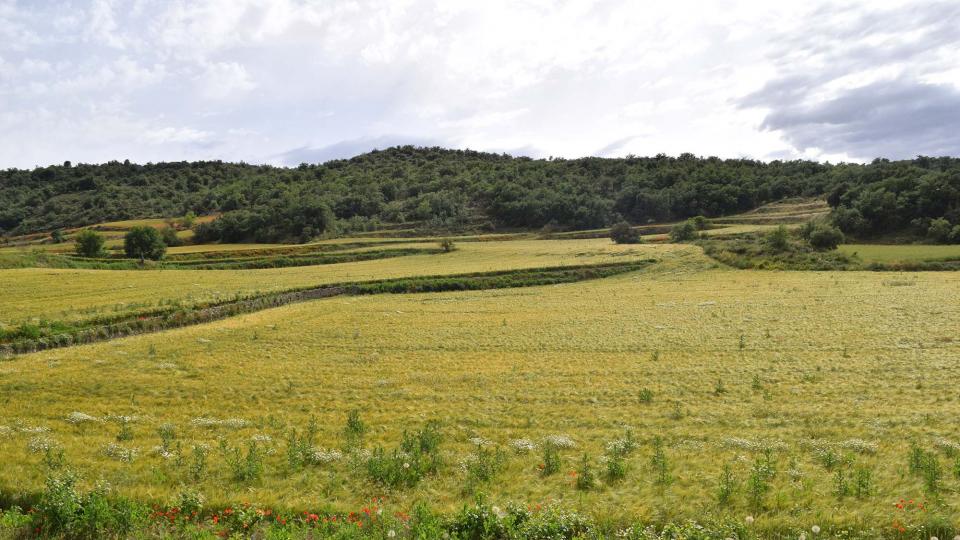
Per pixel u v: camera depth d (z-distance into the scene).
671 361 36.06
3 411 25.92
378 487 16.91
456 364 37.06
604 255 103.19
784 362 34.34
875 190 118.44
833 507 14.73
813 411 24.69
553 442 21.27
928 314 46.94
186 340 45.19
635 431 22.88
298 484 17.20
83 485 16.41
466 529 13.41
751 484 15.69
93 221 170.75
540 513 13.88
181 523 14.17
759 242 102.62
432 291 81.19
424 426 24.12
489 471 17.84
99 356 38.94
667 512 14.88
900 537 13.31
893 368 31.55
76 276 78.12
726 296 64.69
